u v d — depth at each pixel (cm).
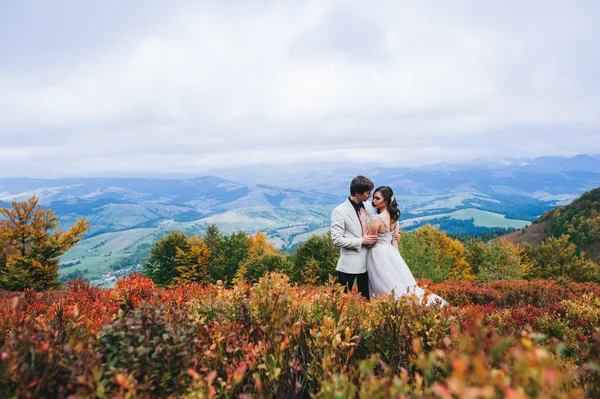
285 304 224
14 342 152
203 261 5375
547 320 352
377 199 556
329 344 195
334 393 129
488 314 405
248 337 232
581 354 185
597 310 365
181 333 192
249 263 4906
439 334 218
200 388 152
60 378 162
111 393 149
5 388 140
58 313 274
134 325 188
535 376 99
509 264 4019
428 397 122
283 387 195
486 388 84
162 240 5500
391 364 213
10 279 3133
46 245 3344
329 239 4884
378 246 545
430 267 2944
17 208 3284
